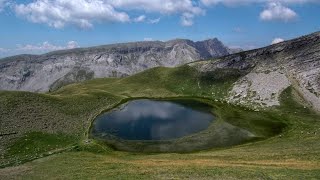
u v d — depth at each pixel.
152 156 82.69
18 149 88.19
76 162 73.81
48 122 109.00
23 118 107.38
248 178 48.88
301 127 111.06
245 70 180.12
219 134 106.12
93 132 108.44
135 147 94.56
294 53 175.12
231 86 171.12
